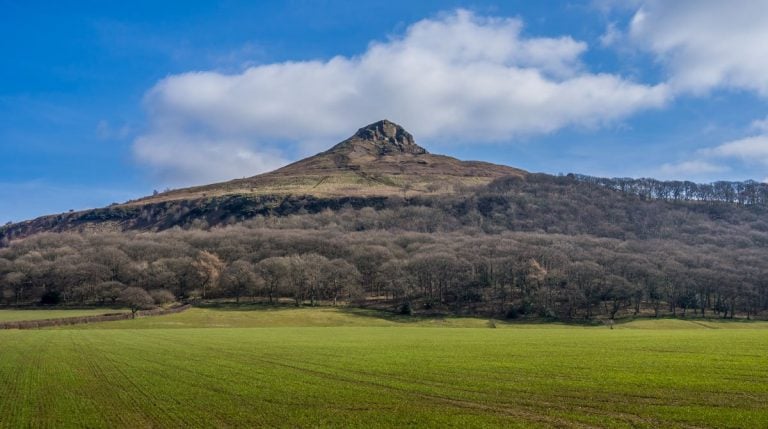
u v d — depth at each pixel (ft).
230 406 124.16
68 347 246.27
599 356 202.69
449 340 286.05
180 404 126.41
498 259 641.81
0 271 630.33
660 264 622.54
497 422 108.68
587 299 547.08
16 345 253.44
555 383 146.51
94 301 591.78
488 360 195.11
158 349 238.27
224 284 615.98
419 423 108.58
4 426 109.50
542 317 512.22
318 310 530.68
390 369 174.60
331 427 106.73
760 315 532.32
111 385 150.30
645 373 159.84
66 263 637.71
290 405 124.77
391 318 498.69
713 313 551.18
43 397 135.23
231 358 205.98
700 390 134.41
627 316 520.01
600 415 113.09
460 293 594.24
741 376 152.56
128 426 108.99
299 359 201.87
